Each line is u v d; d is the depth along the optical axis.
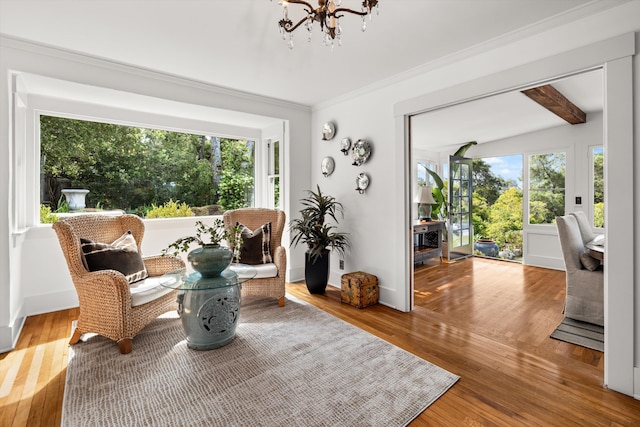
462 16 2.12
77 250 2.44
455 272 4.87
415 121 4.49
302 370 2.10
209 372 2.07
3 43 2.42
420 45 2.54
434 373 2.07
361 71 3.09
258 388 1.90
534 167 5.25
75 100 3.34
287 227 4.26
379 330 2.74
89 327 2.42
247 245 3.43
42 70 2.60
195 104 3.45
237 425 1.60
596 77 3.14
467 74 2.63
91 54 2.74
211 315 2.38
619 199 1.87
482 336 2.62
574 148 4.74
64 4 2.01
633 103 1.81
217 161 4.59
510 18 2.15
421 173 6.48
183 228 4.18
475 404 1.77
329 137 4.05
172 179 4.23
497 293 3.79
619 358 1.88
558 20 2.10
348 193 3.85
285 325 2.83
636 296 1.83
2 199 2.42
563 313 3.12
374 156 3.50
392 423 1.61
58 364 2.20
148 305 2.52
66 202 3.47
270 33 2.38
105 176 3.73
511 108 3.91
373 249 3.55
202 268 2.43
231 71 3.11
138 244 3.01
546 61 2.15
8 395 1.86
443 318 3.02
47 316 3.08
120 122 3.68
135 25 2.27
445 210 5.95
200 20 2.20
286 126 4.23
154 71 3.11
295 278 4.32
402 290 3.21
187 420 1.64
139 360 2.22
